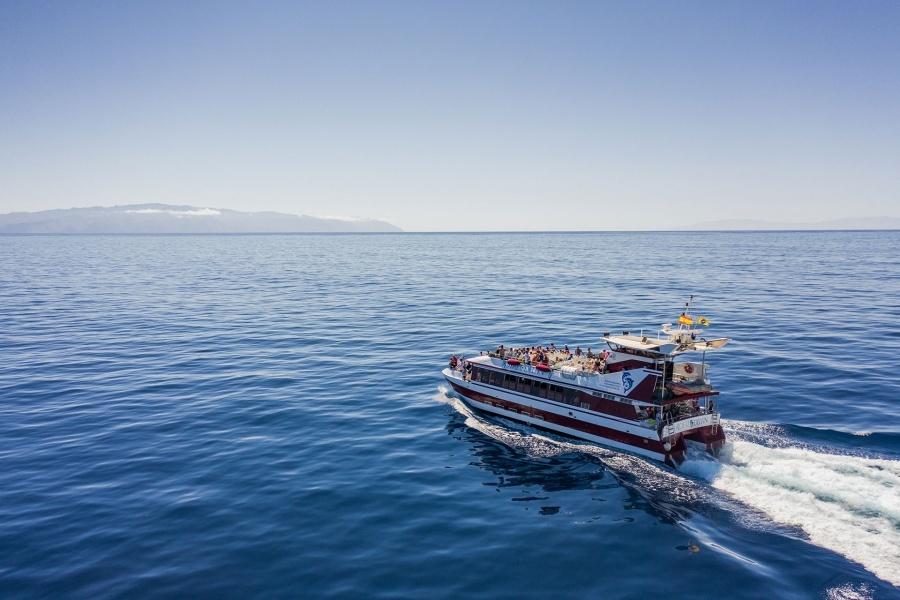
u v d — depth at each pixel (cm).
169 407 4269
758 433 3538
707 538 2438
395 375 5147
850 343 5966
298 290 11775
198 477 3072
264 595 2069
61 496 2861
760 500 2728
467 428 3862
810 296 9588
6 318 8300
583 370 3681
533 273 14975
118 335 7056
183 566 2255
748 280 12350
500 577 2177
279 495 2861
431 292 11112
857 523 2469
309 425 3888
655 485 2980
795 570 2175
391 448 3497
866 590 2039
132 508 2733
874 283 11388
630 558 2298
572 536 2478
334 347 6306
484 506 2762
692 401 3553
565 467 3238
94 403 4375
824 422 3703
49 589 2112
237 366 5506
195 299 10388
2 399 4481
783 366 5119
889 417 3759
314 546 2395
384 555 2330
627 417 3428
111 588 2116
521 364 4012
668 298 9519
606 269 15912
